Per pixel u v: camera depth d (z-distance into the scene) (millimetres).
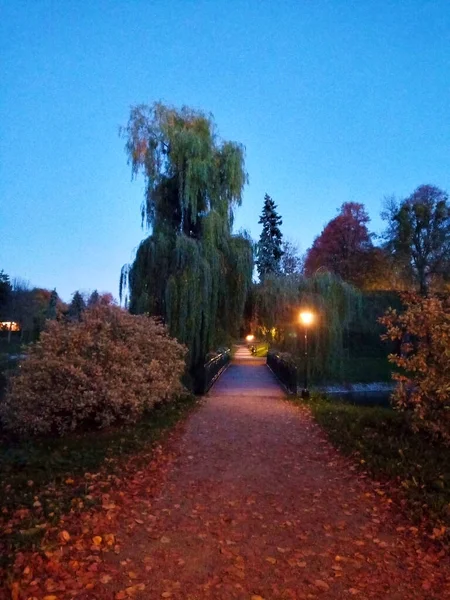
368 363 30391
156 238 17328
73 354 10516
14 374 11594
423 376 9602
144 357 12422
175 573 4289
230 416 12555
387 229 45719
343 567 4457
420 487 6387
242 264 18156
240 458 8312
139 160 18094
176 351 13914
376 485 6754
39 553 4402
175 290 16656
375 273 45594
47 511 5449
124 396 10703
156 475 7266
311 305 20953
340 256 49812
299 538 5066
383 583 4188
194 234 18438
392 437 9453
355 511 5844
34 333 39906
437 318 9164
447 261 42375
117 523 5332
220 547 4816
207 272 16922
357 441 9141
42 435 10258
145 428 10719
